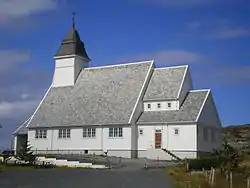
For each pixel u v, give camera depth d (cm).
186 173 4097
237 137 9294
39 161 5753
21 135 8006
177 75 7162
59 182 3222
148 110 7031
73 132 7294
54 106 7856
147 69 7462
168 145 6606
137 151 6806
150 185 3077
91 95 7638
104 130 7006
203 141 6681
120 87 7456
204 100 6788
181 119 6569
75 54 8062
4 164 5228
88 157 6388
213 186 2942
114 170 4719
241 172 3491
